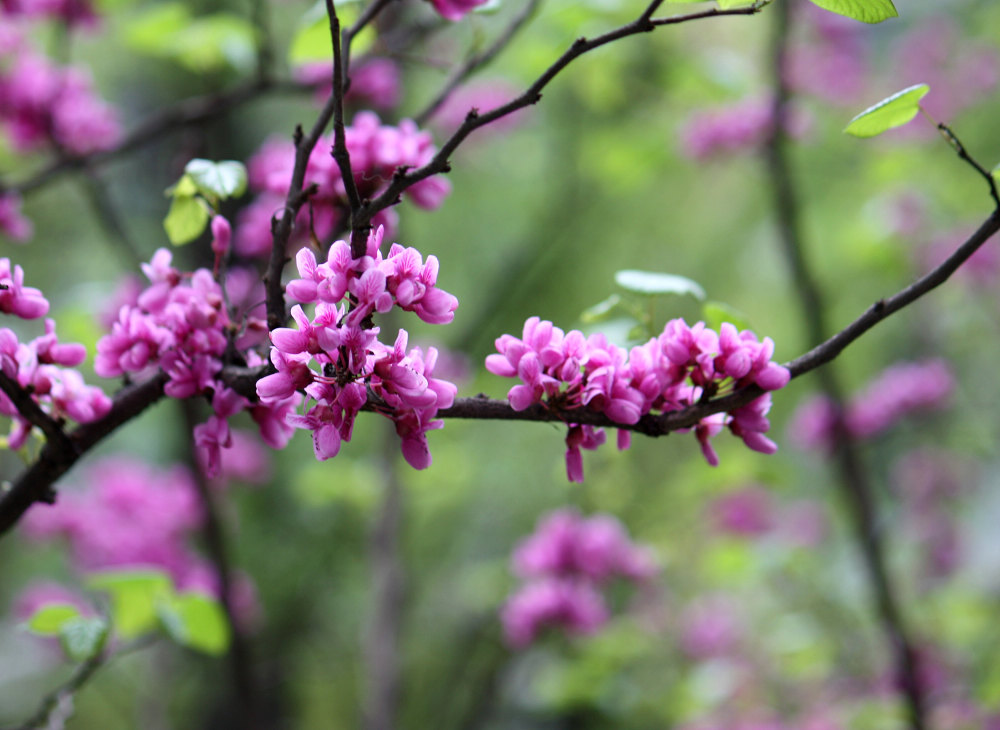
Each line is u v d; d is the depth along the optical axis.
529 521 7.63
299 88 3.35
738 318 2.40
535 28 4.73
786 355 8.84
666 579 6.67
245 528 6.42
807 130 4.83
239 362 1.66
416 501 6.04
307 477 5.06
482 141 5.15
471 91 5.02
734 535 6.04
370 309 1.35
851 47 5.79
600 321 2.87
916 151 6.03
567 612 4.11
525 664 5.39
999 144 7.64
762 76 5.36
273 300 1.60
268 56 3.30
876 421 5.32
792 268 4.66
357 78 3.45
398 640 4.51
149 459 7.39
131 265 3.83
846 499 4.68
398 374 1.34
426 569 7.05
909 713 4.45
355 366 1.34
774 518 6.36
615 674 4.91
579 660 4.88
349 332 1.33
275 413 1.65
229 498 5.20
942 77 7.00
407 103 5.96
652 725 5.87
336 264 1.37
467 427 5.62
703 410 1.51
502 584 5.54
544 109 6.09
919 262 6.27
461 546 7.54
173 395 1.62
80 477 7.34
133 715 6.80
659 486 6.57
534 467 7.70
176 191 1.98
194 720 5.72
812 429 4.89
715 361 1.52
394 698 4.39
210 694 5.67
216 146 6.46
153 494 4.77
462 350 5.55
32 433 1.80
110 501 4.76
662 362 1.56
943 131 1.55
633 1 4.58
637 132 5.46
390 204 1.46
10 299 1.63
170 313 1.65
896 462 7.24
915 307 6.93
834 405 4.68
